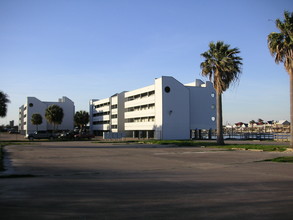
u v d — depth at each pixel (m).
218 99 36.56
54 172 13.84
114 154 24.92
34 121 90.56
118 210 6.89
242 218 6.25
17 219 6.19
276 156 21.17
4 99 53.38
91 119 108.75
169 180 11.30
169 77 63.94
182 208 7.05
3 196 8.40
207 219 6.18
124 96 86.00
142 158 21.17
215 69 35.94
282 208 7.03
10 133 127.31
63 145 40.53
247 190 9.21
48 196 8.40
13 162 18.53
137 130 80.56
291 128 26.14
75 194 8.68
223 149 29.30
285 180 11.16
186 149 30.55
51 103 103.19
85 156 23.05
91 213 6.64
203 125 67.81
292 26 25.12
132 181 11.09
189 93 66.38
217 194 8.63
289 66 25.66
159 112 63.78
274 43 26.03
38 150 30.09
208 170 14.39
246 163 17.23
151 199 8.01
